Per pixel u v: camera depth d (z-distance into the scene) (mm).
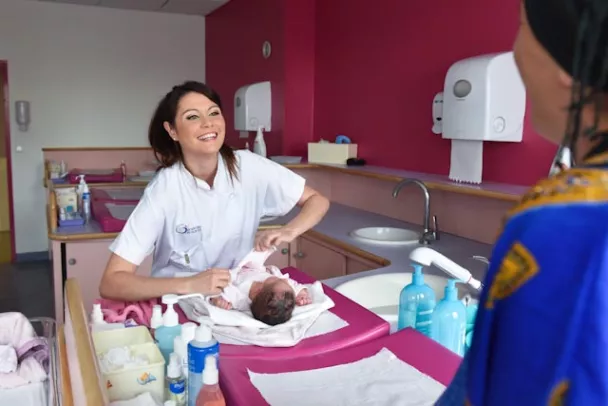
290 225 1752
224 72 5258
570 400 335
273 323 1225
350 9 3506
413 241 2498
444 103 2451
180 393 990
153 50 5652
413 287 1336
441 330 1226
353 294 1850
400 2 3059
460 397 433
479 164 2422
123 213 2988
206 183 1695
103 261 2635
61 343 1344
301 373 1035
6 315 1507
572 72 394
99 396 731
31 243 5512
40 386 1367
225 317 1214
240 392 958
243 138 4828
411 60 3006
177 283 1399
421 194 2826
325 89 3855
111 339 1137
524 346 357
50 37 5305
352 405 923
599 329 333
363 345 1166
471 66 2270
